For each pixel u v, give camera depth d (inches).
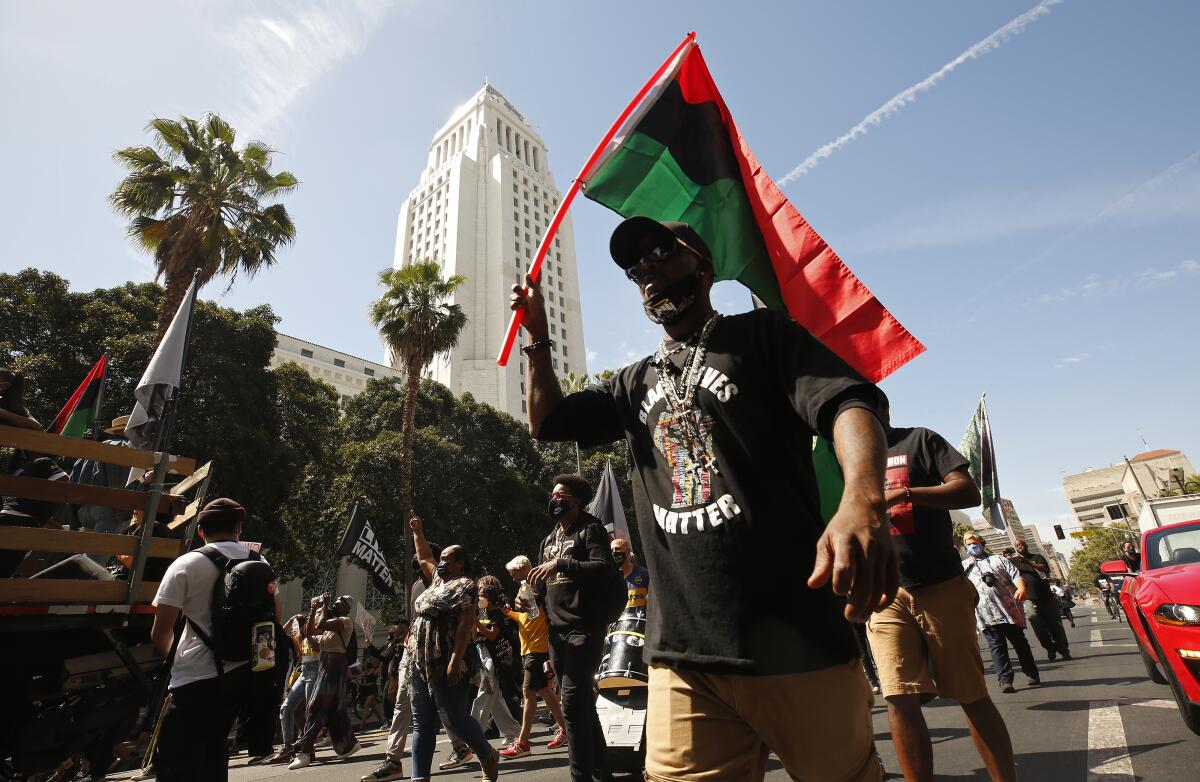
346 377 1950.1
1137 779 135.2
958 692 115.6
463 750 234.2
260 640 117.0
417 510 938.7
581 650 140.4
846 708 50.1
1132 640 435.2
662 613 57.9
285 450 760.3
